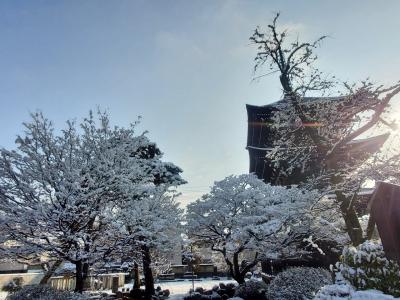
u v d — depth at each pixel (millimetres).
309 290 8648
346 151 11094
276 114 12250
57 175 9688
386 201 5637
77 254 9672
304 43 11992
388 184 5637
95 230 10406
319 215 11484
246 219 13484
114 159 11016
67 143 10531
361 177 9023
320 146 10961
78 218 9844
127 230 11500
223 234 14781
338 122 10414
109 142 11352
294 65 12008
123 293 15422
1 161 9508
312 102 11555
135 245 11508
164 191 13773
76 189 9438
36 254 10016
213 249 15258
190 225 14773
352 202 9391
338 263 6723
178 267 35219
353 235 8844
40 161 9609
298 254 15289
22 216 8984
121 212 10578
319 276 9188
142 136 11930
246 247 13852
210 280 31828
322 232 13016
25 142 9977
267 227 13008
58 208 9516
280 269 17453
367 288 5594
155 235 12180
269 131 19734
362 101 9695
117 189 10617
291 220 13078
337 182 10242
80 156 10758
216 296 13836
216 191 15125
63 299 9109
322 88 11641
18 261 10297
